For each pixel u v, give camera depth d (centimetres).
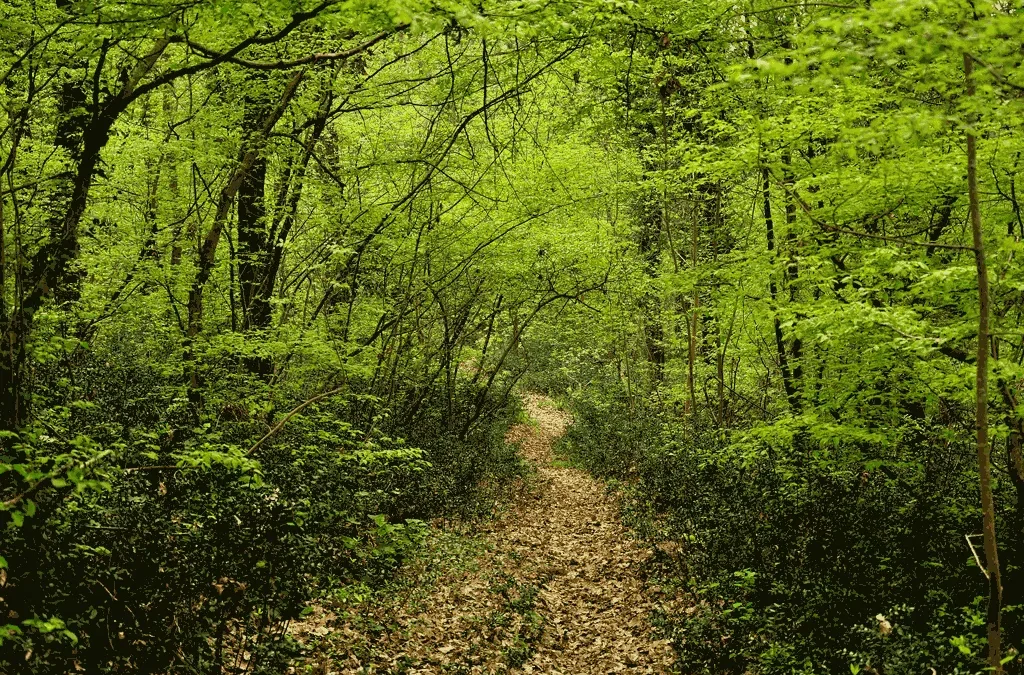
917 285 714
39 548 446
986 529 495
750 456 977
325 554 710
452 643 805
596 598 1027
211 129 1019
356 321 1402
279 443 908
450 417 1725
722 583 868
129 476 624
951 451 891
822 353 938
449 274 1507
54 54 664
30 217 746
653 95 1471
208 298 1144
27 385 580
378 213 1271
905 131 500
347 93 1117
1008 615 682
